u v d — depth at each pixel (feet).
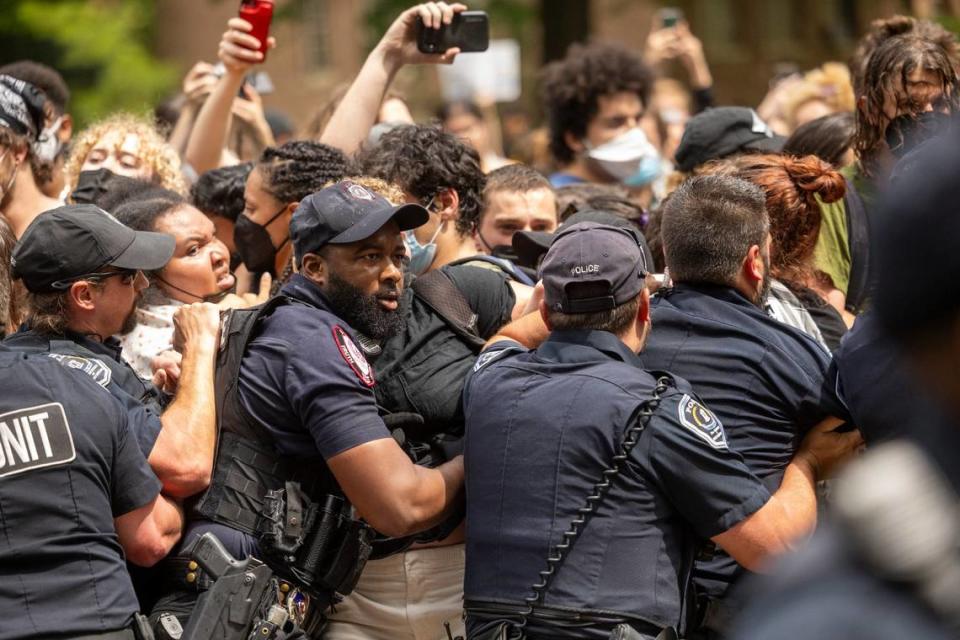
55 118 24.50
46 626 14.08
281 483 15.75
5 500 14.21
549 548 14.19
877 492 6.61
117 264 15.85
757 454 15.49
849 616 6.61
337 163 19.58
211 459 15.64
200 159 26.71
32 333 15.78
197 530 15.78
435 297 16.93
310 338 15.65
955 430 6.88
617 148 30.48
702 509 14.14
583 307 14.90
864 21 115.44
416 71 79.30
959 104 18.48
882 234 6.77
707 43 116.47
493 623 14.47
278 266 19.95
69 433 14.52
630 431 14.14
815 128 23.40
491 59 57.72
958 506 6.77
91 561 14.48
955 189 6.51
